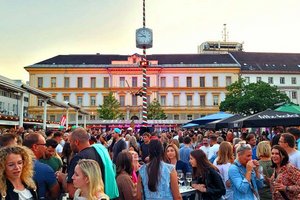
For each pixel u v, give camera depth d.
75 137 5.21
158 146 5.05
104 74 78.19
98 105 77.75
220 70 78.56
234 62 80.75
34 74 78.62
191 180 7.32
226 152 7.12
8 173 3.99
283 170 5.67
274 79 80.25
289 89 80.00
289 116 11.45
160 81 78.38
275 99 56.81
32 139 5.80
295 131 8.75
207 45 110.69
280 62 84.50
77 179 3.81
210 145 11.52
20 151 4.10
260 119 11.50
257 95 57.41
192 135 17.42
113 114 71.62
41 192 4.85
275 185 5.63
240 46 111.69
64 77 78.62
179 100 78.12
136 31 24.52
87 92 78.19
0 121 25.89
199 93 78.19
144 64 24.41
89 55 84.38
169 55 83.19
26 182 4.15
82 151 5.11
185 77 78.38
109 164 5.21
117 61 78.31
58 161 7.09
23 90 20.38
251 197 5.68
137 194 5.08
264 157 7.20
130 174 5.98
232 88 62.94
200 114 77.81
